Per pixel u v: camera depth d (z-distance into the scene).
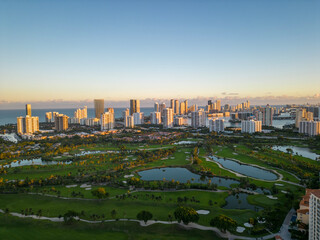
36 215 190.25
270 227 163.62
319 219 131.75
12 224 177.12
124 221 178.00
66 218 175.25
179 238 155.88
